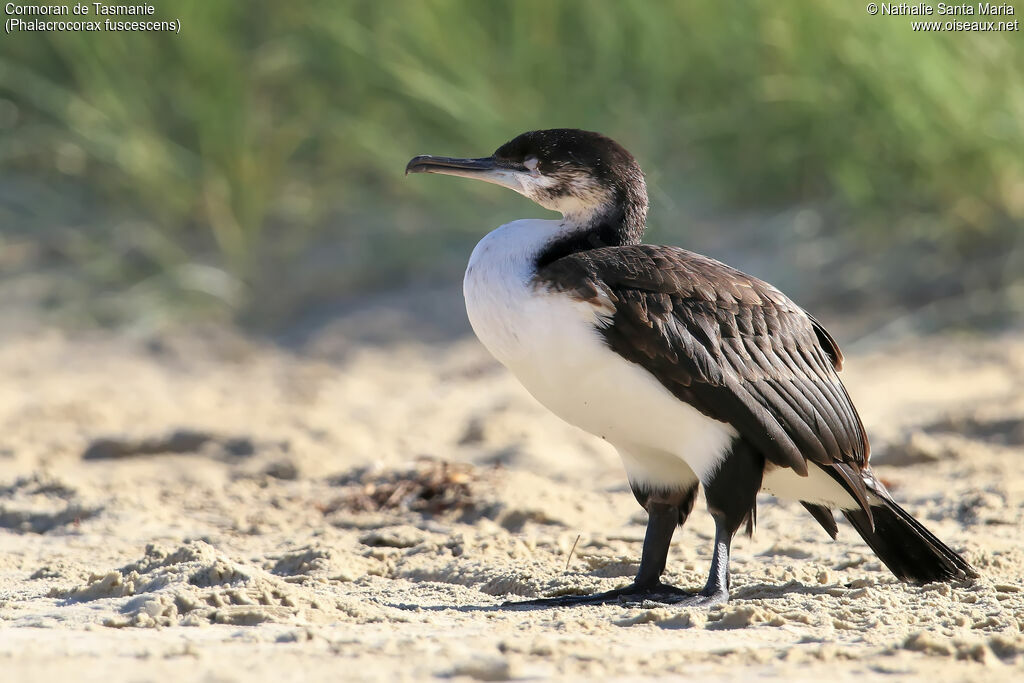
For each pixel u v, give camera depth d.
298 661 5.36
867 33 15.88
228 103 18.34
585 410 7.20
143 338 16.67
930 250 15.68
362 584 7.84
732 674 5.28
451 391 14.25
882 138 15.93
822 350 7.59
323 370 15.41
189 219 18.61
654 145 17.14
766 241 16.42
